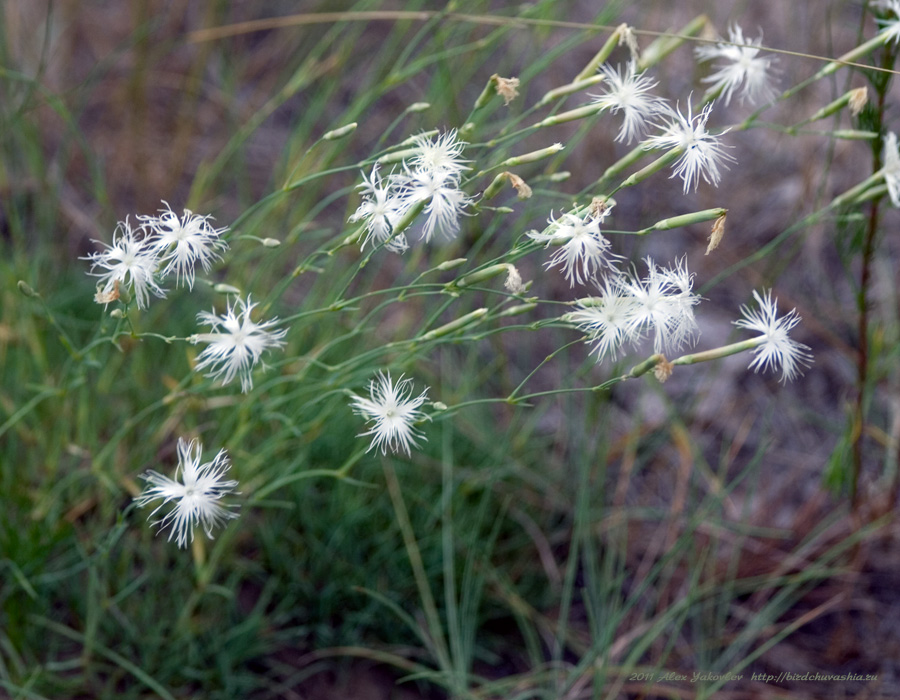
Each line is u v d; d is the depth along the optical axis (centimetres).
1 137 53
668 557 48
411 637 50
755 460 49
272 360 51
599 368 59
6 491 48
